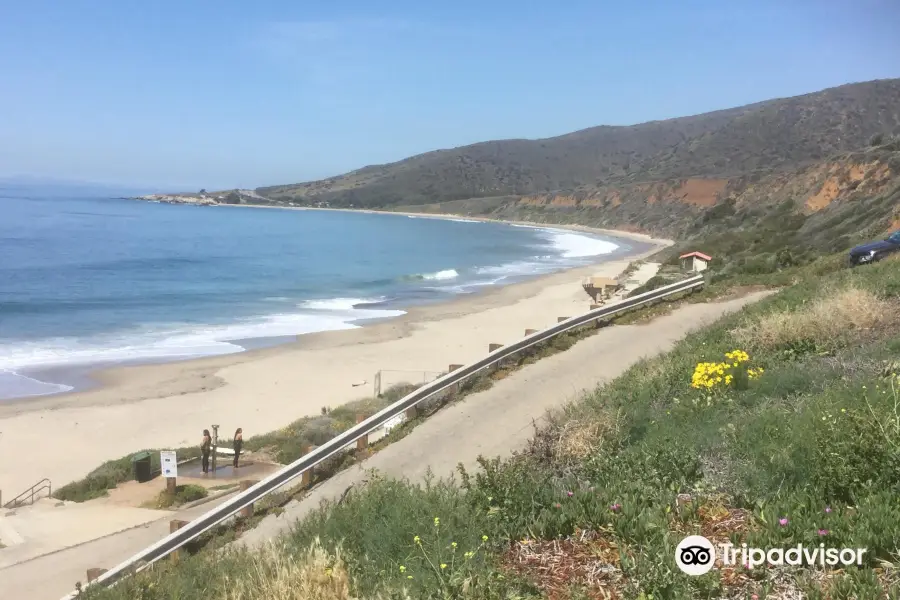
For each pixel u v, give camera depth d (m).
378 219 193.75
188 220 155.50
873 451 4.99
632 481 5.93
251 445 19.53
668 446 6.56
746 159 169.12
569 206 170.50
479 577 4.33
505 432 10.55
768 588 3.86
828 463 5.04
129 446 21.06
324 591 4.86
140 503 15.81
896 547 3.97
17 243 84.44
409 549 5.51
